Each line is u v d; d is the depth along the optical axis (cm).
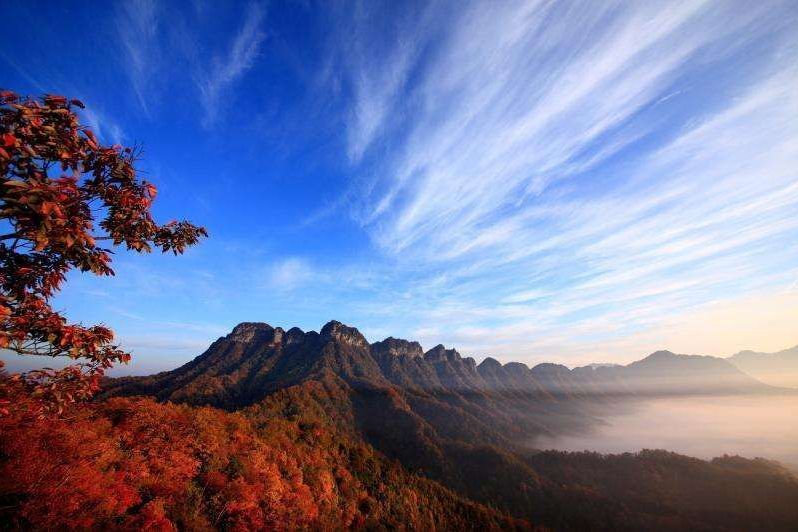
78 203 472
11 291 509
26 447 1170
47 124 457
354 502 5309
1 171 407
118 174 521
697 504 14338
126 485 1648
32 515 1087
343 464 7106
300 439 7056
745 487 15162
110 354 571
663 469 17075
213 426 3394
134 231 579
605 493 15412
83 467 1409
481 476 14550
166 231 639
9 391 510
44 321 490
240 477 2608
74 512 1257
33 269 507
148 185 550
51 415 561
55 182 442
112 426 2198
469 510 9481
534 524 11550
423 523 6769
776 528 12538
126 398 2841
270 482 3002
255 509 2481
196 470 2364
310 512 3362
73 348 515
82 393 555
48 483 1191
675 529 12438
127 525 1470
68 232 440
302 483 3884
